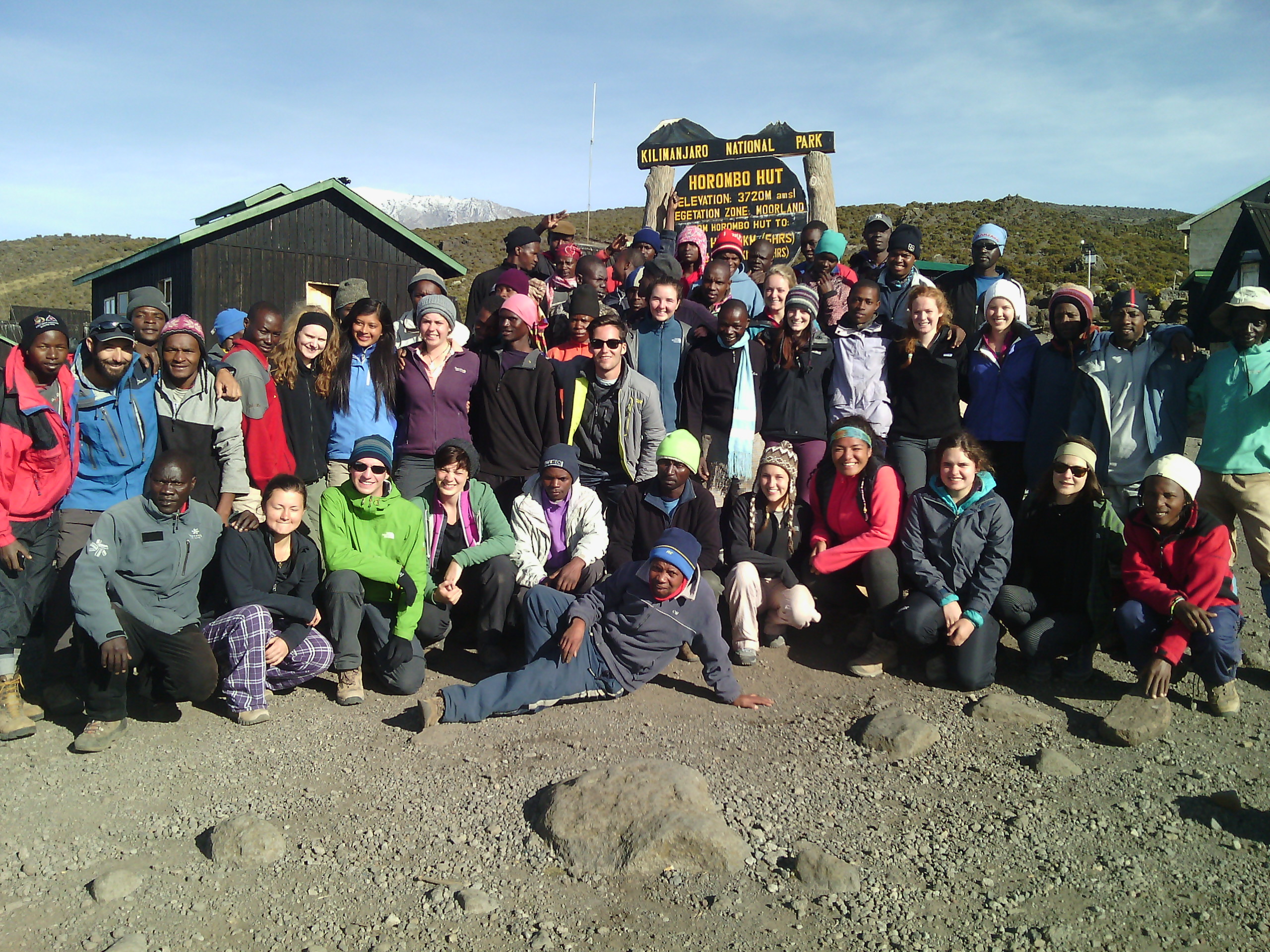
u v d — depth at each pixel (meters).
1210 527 4.82
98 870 3.43
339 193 19.52
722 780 4.08
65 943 3.05
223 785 4.04
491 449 6.07
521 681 4.74
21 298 55.72
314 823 3.73
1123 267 44.12
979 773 4.21
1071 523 5.25
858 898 3.27
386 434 5.85
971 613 5.07
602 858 3.45
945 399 6.03
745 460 6.18
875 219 7.57
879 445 5.66
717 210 11.51
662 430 5.97
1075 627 5.21
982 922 3.16
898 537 5.55
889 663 5.44
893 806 3.91
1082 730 4.66
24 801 3.90
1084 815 3.84
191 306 18.22
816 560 5.55
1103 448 5.73
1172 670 4.89
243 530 4.80
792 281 6.57
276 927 3.12
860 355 6.12
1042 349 6.02
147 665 4.58
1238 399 5.42
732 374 6.22
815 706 4.95
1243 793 4.02
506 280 6.50
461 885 3.34
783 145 11.21
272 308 6.01
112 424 4.87
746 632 5.48
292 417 5.63
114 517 4.44
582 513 5.46
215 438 5.27
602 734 4.53
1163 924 3.16
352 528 5.04
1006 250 48.53
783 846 3.58
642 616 4.79
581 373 6.00
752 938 3.07
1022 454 6.12
